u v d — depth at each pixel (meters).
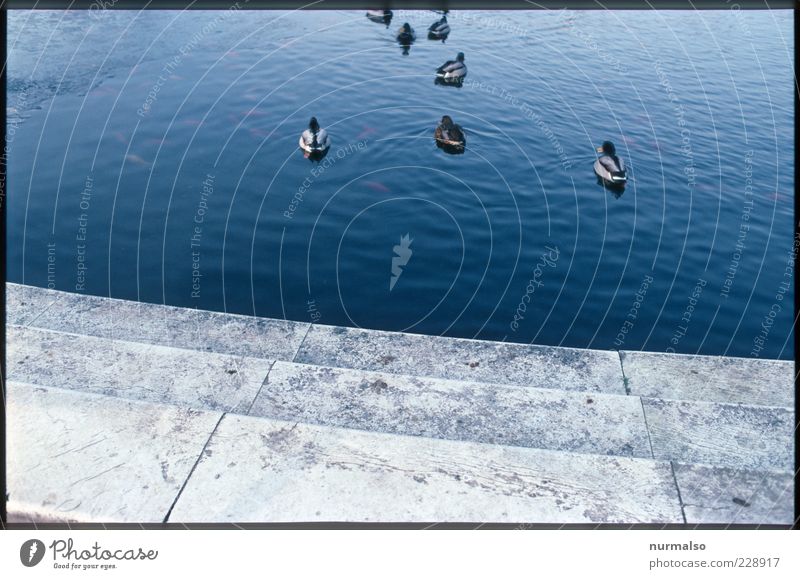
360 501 3.16
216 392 4.14
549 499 3.21
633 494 3.26
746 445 3.75
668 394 4.46
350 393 4.14
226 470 3.28
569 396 4.10
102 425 3.49
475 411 4.01
